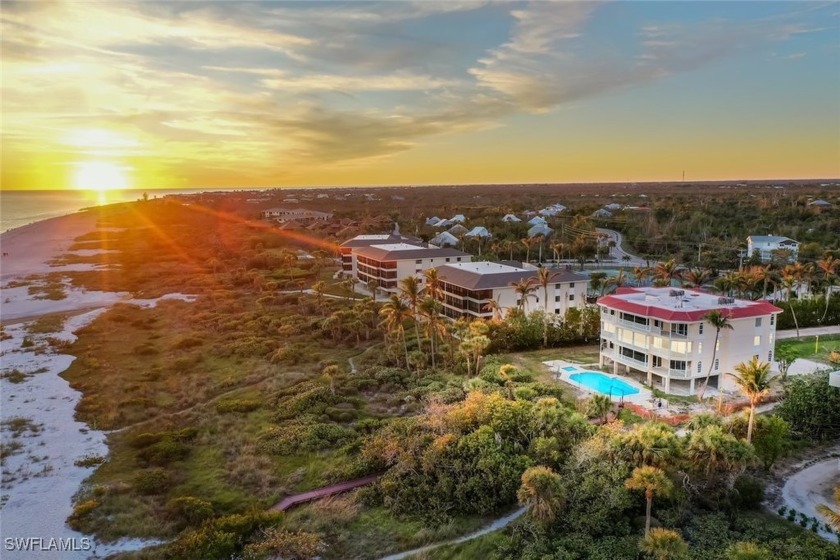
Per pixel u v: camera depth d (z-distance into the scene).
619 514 39.84
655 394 64.31
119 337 98.88
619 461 42.16
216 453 55.59
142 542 41.91
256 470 51.62
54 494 49.00
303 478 50.34
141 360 86.31
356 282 138.00
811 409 52.72
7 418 64.75
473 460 47.03
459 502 44.56
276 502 46.62
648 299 70.44
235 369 80.88
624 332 70.50
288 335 96.38
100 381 76.56
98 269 170.38
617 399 63.38
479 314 93.00
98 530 43.41
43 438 59.91
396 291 120.50
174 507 45.38
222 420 63.00
